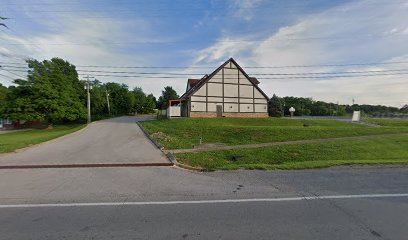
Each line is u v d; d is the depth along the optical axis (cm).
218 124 2506
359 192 554
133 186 608
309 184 623
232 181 655
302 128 2159
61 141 1548
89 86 3706
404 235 352
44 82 3278
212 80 3256
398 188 585
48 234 356
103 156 1045
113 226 382
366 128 2344
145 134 1919
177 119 2786
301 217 416
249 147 1462
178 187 599
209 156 1216
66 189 582
